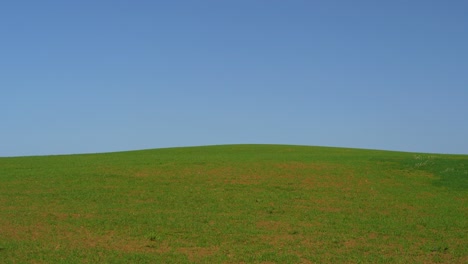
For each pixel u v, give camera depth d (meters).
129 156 53.41
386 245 20.53
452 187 34.62
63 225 22.94
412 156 50.47
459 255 19.02
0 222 23.11
